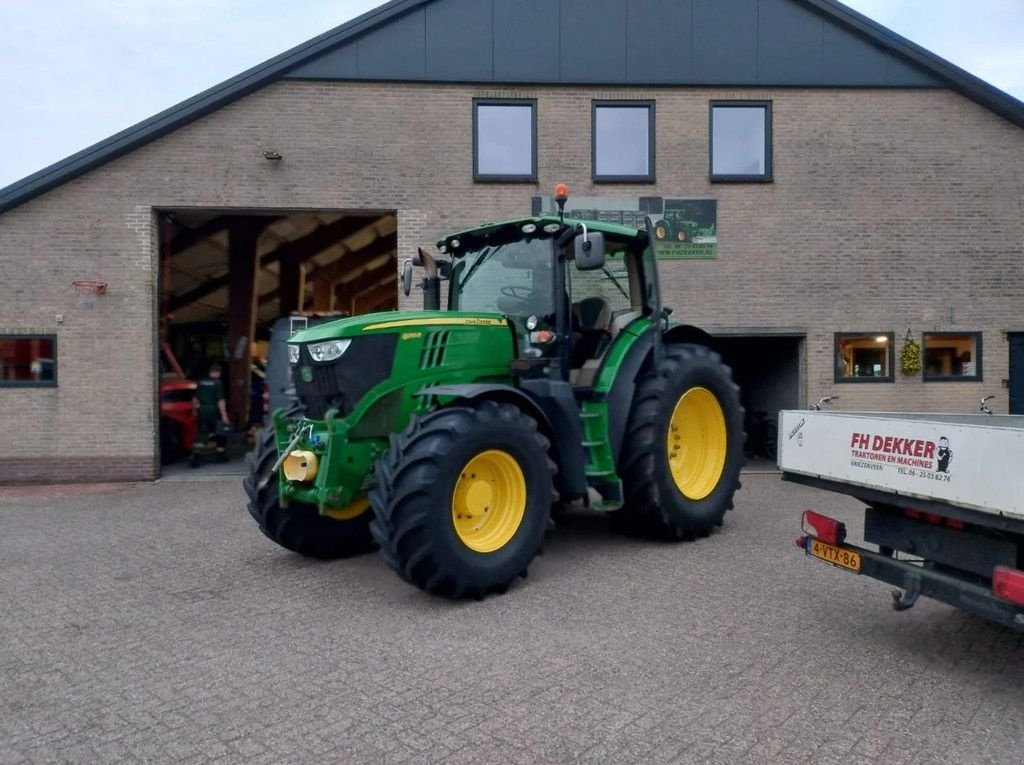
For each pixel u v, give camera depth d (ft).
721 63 36.29
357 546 20.72
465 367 18.38
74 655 13.84
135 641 14.49
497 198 35.78
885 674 12.71
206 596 17.19
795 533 22.49
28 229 34.24
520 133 36.04
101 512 27.68
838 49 36.58
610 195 36.01
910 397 36.94
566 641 14.11
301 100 35.06
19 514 27.43
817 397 36.58
